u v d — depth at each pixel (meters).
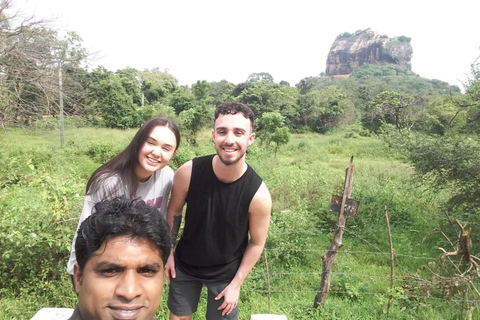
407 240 5.70
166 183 1.95
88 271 0.84
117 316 0.82
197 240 1.87
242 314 3.61
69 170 8.52
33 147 11.12
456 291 3.76
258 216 1.81
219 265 1.93
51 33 10.32
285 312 3.62
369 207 6.80
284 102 34.12
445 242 5.36
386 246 5.64
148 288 0.85
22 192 5.54
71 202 3.94
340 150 19.28
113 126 25.31
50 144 13.23
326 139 24.44
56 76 10.45
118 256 0.81
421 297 3.87
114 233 0.82
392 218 6.67
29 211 3.74
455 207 6.25
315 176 9.10
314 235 5.91
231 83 46.91
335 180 8.78
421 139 6.17
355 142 21.62
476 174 5.57
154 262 0.85
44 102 11.62
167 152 1.78
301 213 6.04
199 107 20.00
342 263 4.72
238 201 1.76
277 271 4.62
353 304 3.89
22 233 3.49
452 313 3.68
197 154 11.20
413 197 7.67
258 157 13.83
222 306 1.93
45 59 10.15
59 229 3.55
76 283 0.91
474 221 5.72
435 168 5.90
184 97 25.80
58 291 3.41
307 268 4.87
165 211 1.98
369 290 4.15
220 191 1.76
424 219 6.53
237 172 1.72
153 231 0.85
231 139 1.60
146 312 0.85
